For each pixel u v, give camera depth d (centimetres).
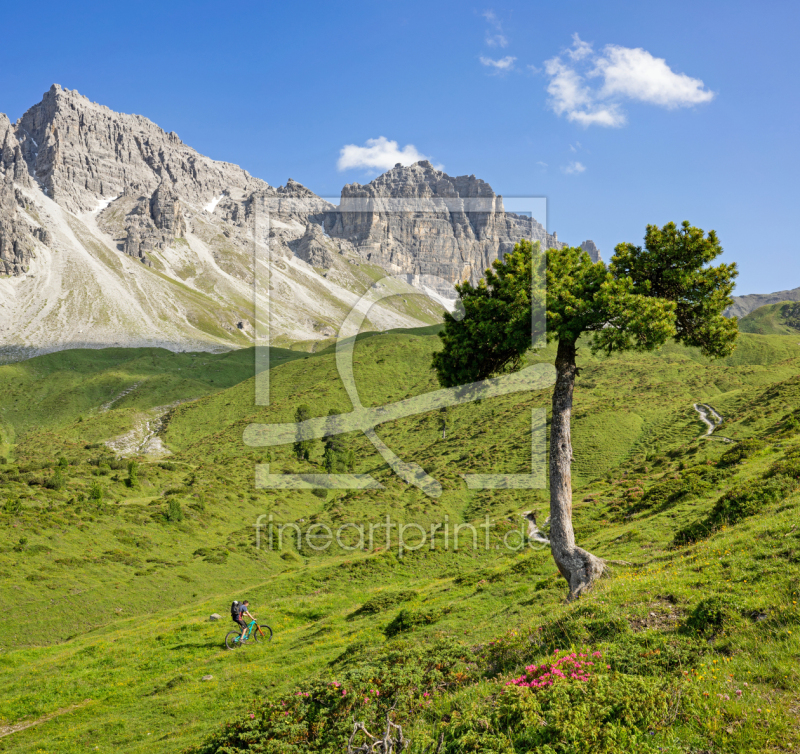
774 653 889
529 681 963
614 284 1773
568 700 833
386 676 1285
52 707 2522
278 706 1256
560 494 1858
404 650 1454
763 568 1252
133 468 9675
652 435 10206
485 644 1477
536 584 2722
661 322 1692
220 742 1199
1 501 7250
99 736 2089
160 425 18300
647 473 7194
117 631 4297
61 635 4547
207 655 3102
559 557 1817
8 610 4694
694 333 1997
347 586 4869
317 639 2966
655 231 1962
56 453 15588
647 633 1076
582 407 12438
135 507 7975
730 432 7912
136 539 6894
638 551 2539
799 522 1510
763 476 2534
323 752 1052
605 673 923
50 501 7625
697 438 8812
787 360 15862
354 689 1241
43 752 1998
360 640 2481
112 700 2498
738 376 14612
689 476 4384
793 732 695
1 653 3909
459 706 1070
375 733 1062
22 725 2369
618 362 17450
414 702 1170
